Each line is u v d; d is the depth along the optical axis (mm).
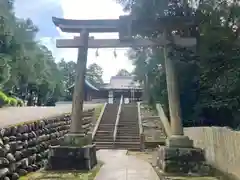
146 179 6340
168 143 7559
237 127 8602
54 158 7309
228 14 6996
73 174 6742
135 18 7383
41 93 36750
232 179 6312
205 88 9711
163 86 14547
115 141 15195
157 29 7633
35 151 7762
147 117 19094
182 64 9453
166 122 16234
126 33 7801
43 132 8875
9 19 21047
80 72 7961
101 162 9031
